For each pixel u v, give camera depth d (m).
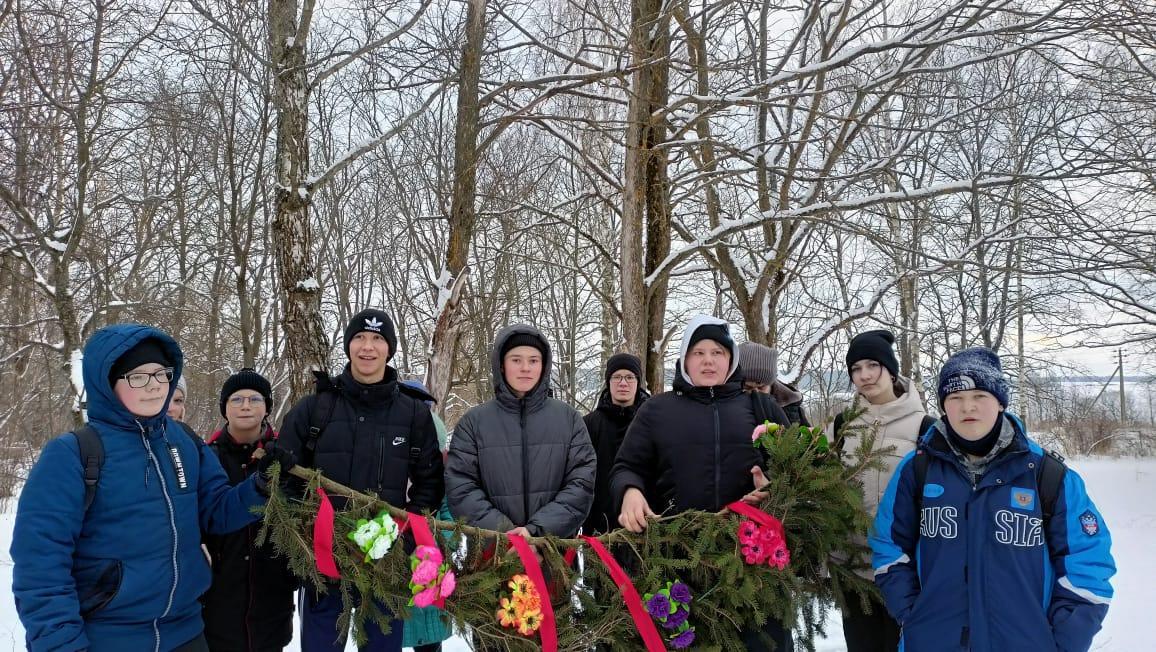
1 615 4.98
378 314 3.05
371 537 2.50
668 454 2.90
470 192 6.78
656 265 7.78
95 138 9.67
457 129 6.79
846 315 8.58
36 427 14.93
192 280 14.77
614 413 3.95
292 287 5.81
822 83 7.70
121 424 2.21
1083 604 2.10
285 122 5.80
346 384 2.98
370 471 2.91
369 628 2.86
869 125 6.95
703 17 7.70
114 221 12.48
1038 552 2.19
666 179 8.01
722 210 9.86
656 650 2.58
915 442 2.97
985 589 2.23
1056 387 14.30
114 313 11.68
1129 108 8.62
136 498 2.17
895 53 8.31
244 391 3.14
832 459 2.75
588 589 2.81
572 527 2.91
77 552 2.10
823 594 2.85
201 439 2.62
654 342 7.89
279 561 2.98
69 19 8.83
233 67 7.54
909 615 2.38
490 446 3.03
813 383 14.77
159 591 2.19
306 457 2.93
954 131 7.39
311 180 5.89
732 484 2.84
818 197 8.66
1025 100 8.88
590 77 6.38
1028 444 2.29
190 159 11.84
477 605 2.65
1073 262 7.98
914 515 2.48
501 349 3.14
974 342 13.95
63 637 1.92
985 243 7.79
